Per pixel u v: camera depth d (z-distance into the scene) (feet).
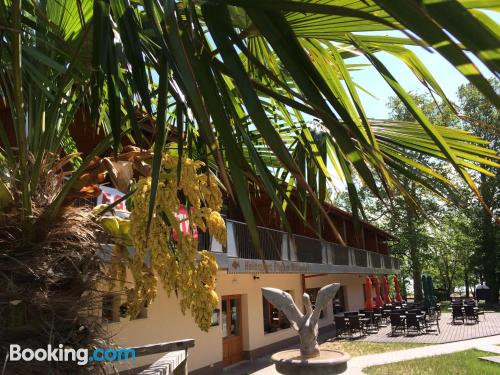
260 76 6.26
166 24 3.89
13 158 6.60
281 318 49.93
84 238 6.59
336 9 3.42
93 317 6.41
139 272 5.92
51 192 6.90
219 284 37.37
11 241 6.18
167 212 5.46
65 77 5.94
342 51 5.69
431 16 2.62
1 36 5.66
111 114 4.62
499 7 3.38
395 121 6.57
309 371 20.57
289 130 7.95
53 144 7.29
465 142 5.90
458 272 164.86
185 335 31.14
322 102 3.74
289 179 7.89
